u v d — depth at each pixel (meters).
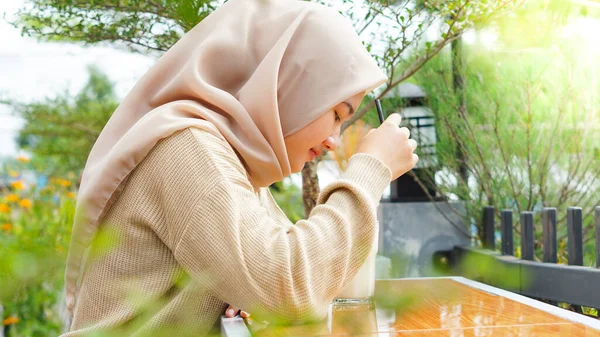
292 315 0.98
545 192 2.54
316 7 1.28
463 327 0.99
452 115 2.75
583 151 2.44
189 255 0.99
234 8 1.28
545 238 2.15
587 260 2.42
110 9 2.01
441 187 2.87
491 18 2.19
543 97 2.51
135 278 1.08
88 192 1.06
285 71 1.23
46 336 0.94
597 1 2.32
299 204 3.17
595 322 1.00
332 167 3.34
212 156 1.02
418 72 2.80
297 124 1.24
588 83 2.39
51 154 2.87
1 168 1.92
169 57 1.24
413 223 2.89
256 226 0.99
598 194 2.46
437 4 2.10
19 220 0.80
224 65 1.22
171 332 1.09
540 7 2.37
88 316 1.09
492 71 2.65
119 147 1.07
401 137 1.17
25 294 0.58
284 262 0.95
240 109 1.15
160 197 1.04
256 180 1.22
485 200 2.79
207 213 0.97
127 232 1.07
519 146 2.58
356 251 1.04
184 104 1.11
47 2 2.04
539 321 1.05
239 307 0.99
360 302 1.26
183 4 0.81
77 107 2.98
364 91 1.26
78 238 1.07
